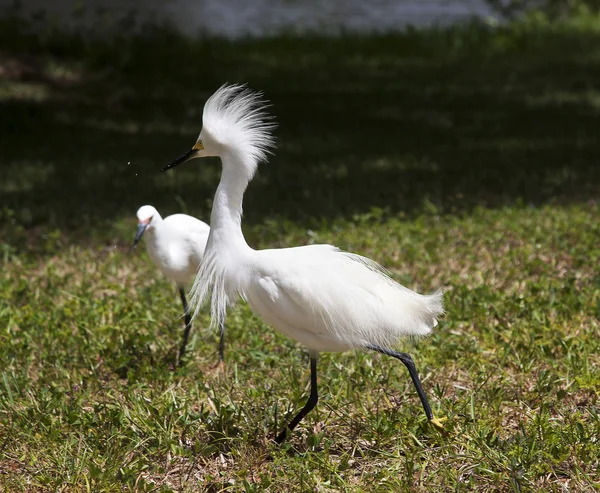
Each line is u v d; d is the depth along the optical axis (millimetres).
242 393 8703
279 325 7527
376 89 29375
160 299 11273
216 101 7824
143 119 24484
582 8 44719
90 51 29344
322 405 8344
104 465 7078
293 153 20859
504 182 17500
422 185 17406
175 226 9867
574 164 19000
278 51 36094
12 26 29109
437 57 36062
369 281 7434
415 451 7117
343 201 16438
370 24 45031
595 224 13719
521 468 6672
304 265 7316
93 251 13664
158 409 8125
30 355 9445
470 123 24312
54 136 21969
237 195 7703
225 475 7090
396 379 8734
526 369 8812
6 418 8039
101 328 10016
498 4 42281
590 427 7496
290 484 6828
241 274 7527
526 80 30938
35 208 15805
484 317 10195
